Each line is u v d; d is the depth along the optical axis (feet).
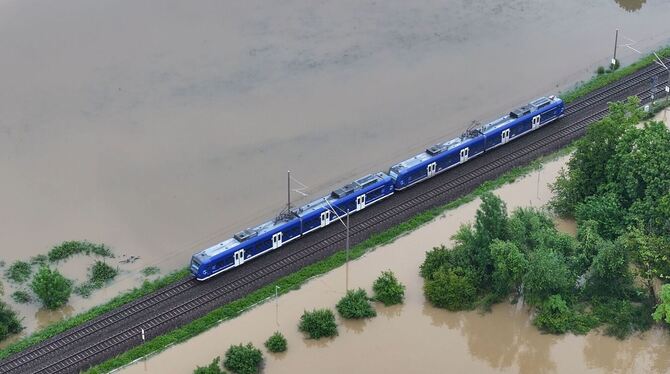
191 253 572.10
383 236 581.94
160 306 529.45
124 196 615.16
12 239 580.30
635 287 533.96
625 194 572.51
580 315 526.98
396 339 518.37
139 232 587.68
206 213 602.44
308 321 513.86
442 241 579.07
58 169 637.30
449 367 503.61
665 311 503.61
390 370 499.10
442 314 532.73
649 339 518.78
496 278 526.57
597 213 559.79
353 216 597.93
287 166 642.22
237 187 623.36
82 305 535.60
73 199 612.29
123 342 505.66
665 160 553.23
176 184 625.41
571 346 516.73
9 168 637.71
